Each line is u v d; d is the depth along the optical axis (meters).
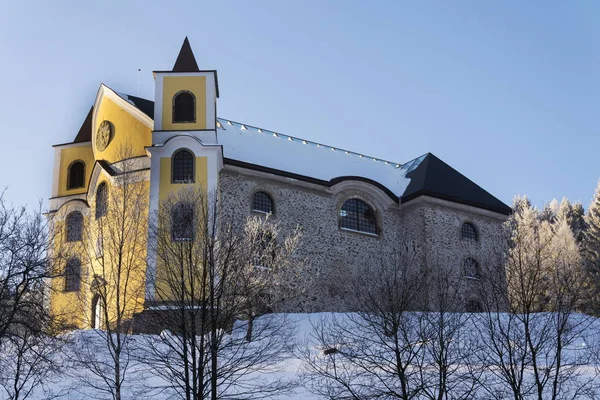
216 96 38.97
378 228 42.78
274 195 39.44
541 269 28.30
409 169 48.19
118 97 39.44
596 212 68.06
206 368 22.05
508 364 20.94
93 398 22.97
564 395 20.77
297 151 44.62
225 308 22.39
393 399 20.78
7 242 24.02
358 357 21.11
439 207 43.25
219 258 23.83
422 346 20.52
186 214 26.89
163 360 20.91
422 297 28.06
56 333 26.05
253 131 44.75
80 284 33.31
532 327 21.78
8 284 23.47
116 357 22.59
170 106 37.50
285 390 22.31
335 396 21.55
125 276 30.89
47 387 24.03
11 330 24.83
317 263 39.56
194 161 35.88
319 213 40.75
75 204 40.25
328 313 33.19
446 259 41.84
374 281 31.16
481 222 44.62
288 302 37.41
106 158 39.00
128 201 31.55
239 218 37.50
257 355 23.48
